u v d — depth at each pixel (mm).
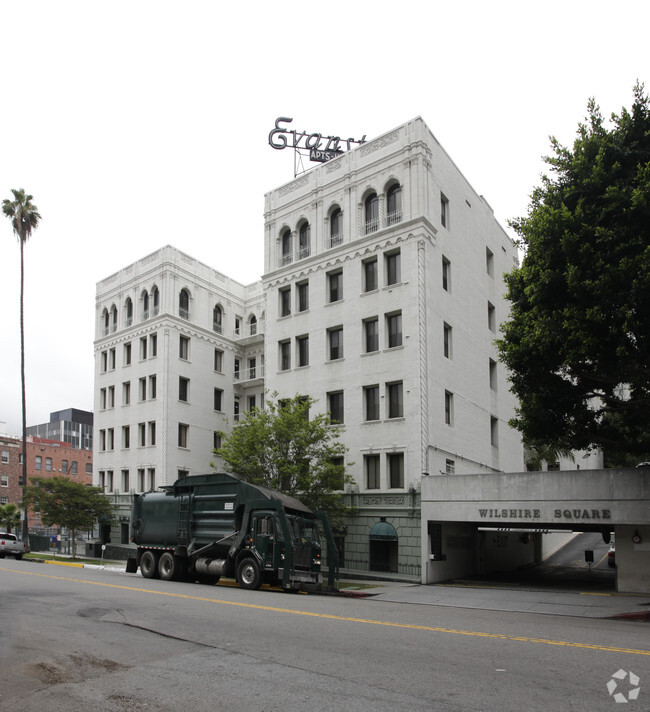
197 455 45031
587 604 19062
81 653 9633
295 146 41812
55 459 83438
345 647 10141
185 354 45781
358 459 31453
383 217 33125
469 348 36031
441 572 29078
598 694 7551
